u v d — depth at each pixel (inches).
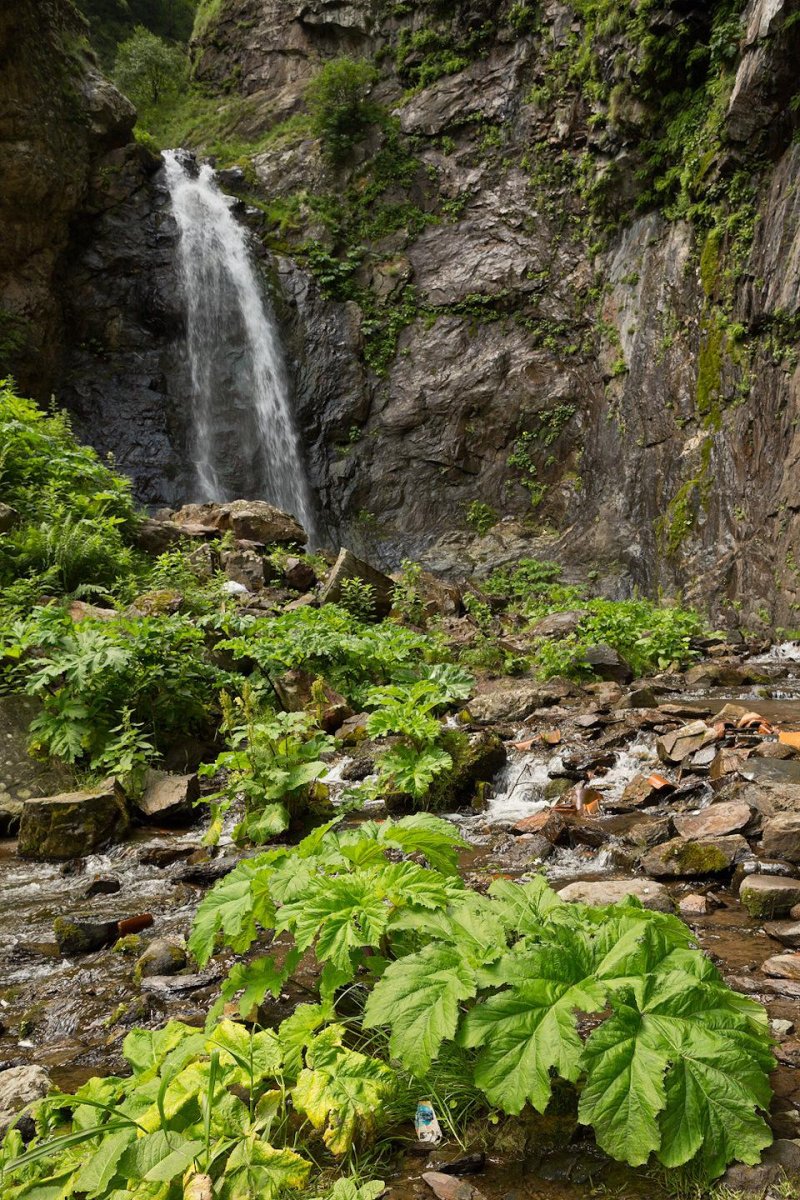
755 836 162.9
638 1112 69.2
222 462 863.1
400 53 1000.2
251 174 1021.2
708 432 658.2
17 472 405.1
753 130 624.7
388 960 91.2
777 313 584.1
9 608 293.0
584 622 457.1
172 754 250.7
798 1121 77.1
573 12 861.2
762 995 103.6
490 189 925.2
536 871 160.6
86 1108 75.5
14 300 775.1
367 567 453.7
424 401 887.1
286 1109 80.0
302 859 99.3
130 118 888.9
